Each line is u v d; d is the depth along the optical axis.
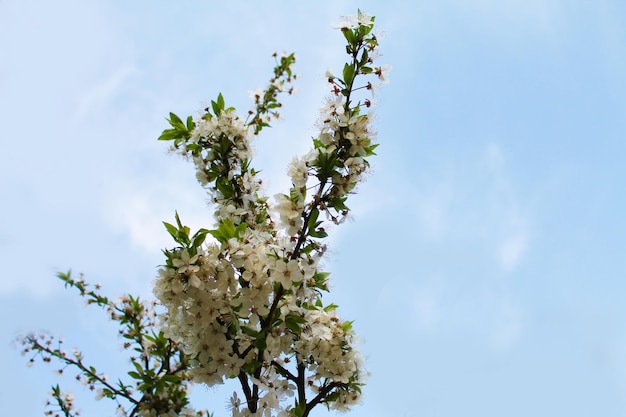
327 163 3.88
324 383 4.29
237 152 4.44
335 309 4.38
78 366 4.24
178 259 3.64
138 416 3.85
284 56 5.72
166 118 4.62
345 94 4.06
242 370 3.91
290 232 3.81
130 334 4.28
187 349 3.86
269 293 3.74
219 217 4.41
